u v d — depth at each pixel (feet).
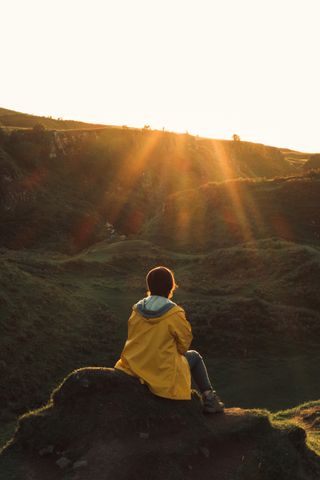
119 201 277.03
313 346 69.41
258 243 109.81
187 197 166.30
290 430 18.95
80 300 79.41
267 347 68.13
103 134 331.16
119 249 114.21
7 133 286.05
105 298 83.87
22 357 57.62
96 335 69.36
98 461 15.39
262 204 153.07
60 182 272.31
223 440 17.58
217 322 71.92
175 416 17.43
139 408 17.07
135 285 90.94
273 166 443.32
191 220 152.56
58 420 17.19
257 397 53.31
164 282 17.67
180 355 17.72
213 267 99.25
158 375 17.12
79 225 236.63
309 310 79.25
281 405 50.93
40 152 281.13
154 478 15.25
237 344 67.92
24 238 215.72
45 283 81.05
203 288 87.51
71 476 14.93
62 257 127.65
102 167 299.38
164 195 313.53
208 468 16.40
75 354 63.10
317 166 425.28
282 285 86.79
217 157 408.46
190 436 17.10
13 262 93.76
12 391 51.78
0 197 232.53
